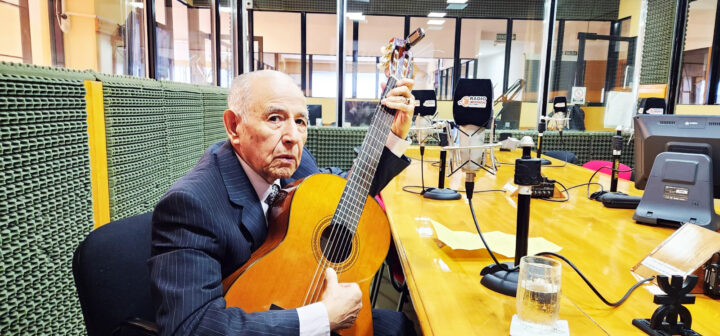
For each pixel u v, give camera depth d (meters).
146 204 2.25
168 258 0.90
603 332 0.83
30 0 3.73
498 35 9.86
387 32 10.31
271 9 6.71
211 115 3.48
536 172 1.01
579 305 0.96
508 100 6.36
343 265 1.15
